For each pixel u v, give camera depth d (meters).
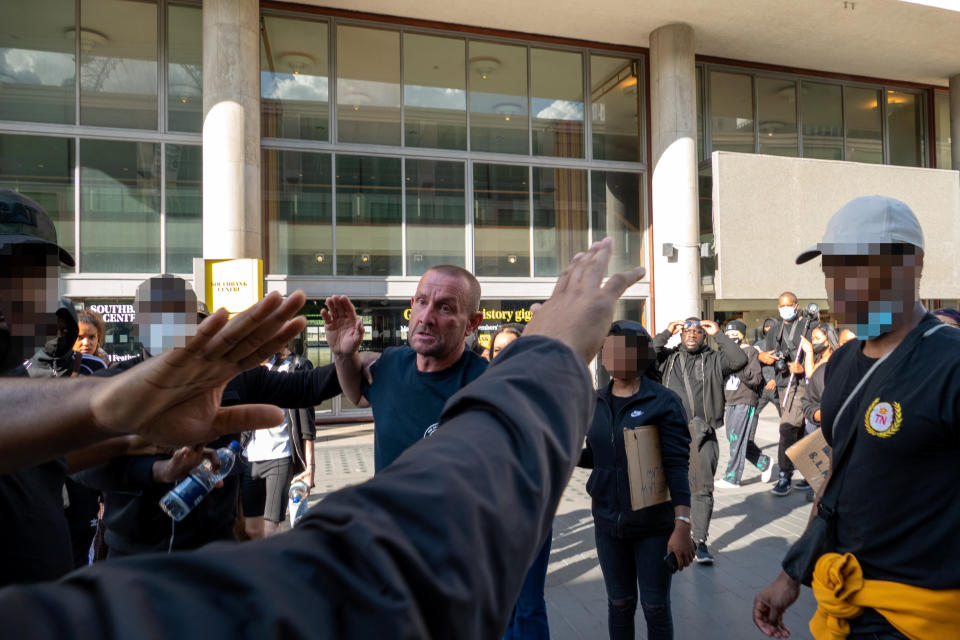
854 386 1.70
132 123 10.60
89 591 0.23
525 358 0.49
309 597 0.28
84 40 10.40
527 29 12.50
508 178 12.55
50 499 1.29
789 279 13.27
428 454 0.38
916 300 1.63
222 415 0.61
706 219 13.30
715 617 3.80
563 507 6.14
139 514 2.11
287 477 4.33
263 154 11.16
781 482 6.54
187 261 10.72
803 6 11.89
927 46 13.48
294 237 11.28
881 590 1.53
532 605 2.60
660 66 12.55
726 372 4.93
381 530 0.32
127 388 0.45
